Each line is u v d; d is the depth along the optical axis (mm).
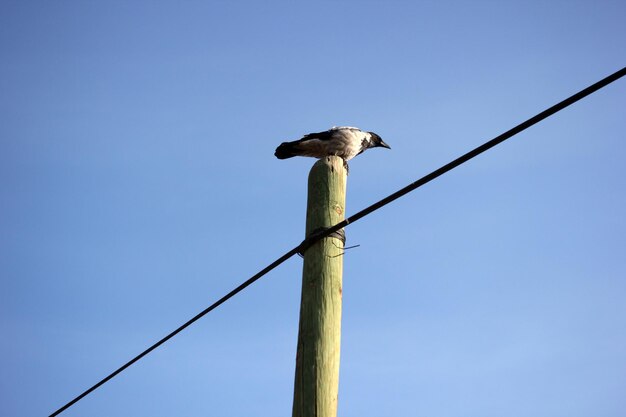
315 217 11273
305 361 10305
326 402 10062
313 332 10453
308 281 10820
